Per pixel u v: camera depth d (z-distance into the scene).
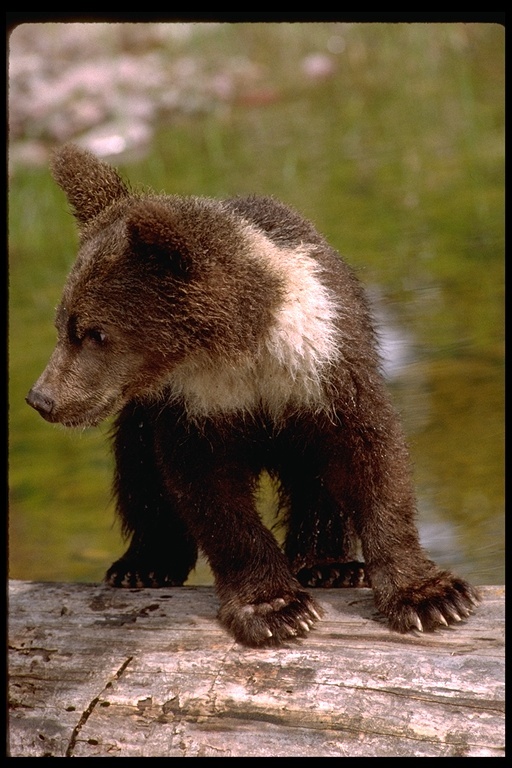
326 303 10.14
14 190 26.22
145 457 11.43
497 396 17.14
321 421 10.24
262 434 10.80
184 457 10.34
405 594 9.76
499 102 28.23
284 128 28.61
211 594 10.38
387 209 23.45
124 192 11.06
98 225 10.46
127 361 10.11
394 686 8.73
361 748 8.44
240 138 28.34
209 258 9.87
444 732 8.36
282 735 8.63
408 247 21.73
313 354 9.98
